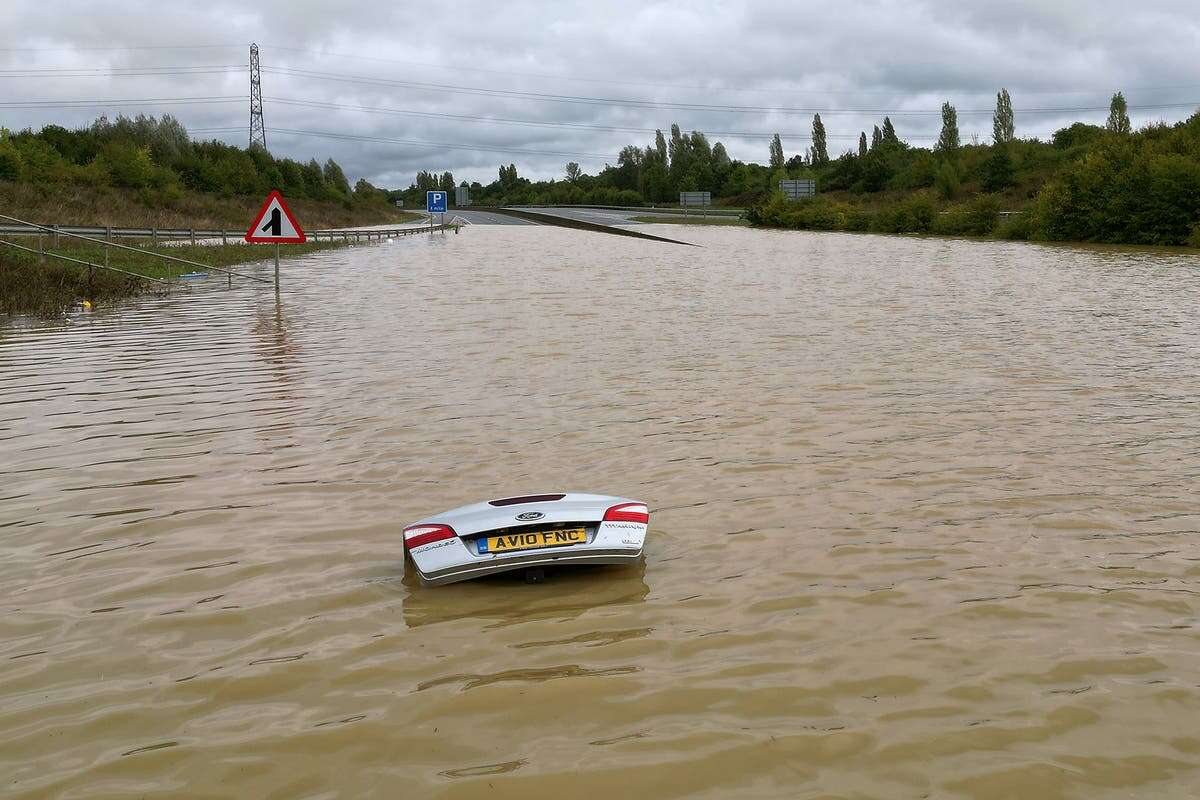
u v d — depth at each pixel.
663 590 5.00
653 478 6.96
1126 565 5.29
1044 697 3.88
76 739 3.66
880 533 5.80
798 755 3.48
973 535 5.76
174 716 3.81
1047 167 89.69
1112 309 17.83
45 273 20.83
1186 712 3.76
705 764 3.42
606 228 79.00
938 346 13.01
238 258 34.22
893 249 44.75
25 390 10.37
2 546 5.72
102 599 4.97
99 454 7.73
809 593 4.94
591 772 3.38
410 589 5.06
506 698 3.90
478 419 8.84
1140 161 49.88
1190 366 11.41
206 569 5.36
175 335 14.71
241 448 7.89
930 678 4.04
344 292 22.23
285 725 3.73
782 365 11.53
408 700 3.90
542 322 15.98
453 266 32.09
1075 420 8.63
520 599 4.92
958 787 3.28
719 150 152.25
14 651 4.40
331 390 10.26
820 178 122.94
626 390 10.09
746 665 4.17
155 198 63.59
